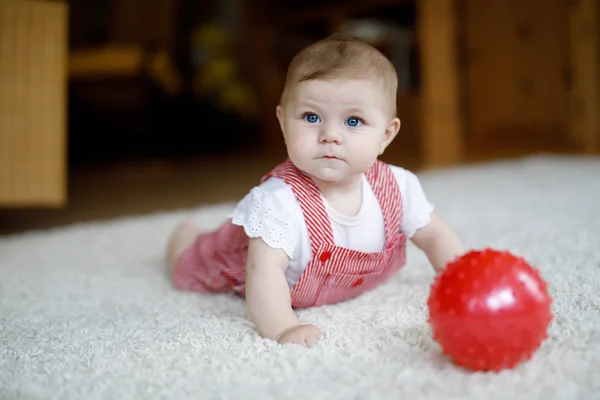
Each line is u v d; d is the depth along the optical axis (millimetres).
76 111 4070
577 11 3578
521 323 570
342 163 758
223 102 4789
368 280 875
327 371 606
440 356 640
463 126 3580
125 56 3305
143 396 572
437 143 3297
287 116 786
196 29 5023
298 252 806
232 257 918
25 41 1575
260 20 4961
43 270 1175
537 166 2691
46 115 1617
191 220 1202
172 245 1138
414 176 916
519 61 3678
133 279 1100
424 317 773
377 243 851
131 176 3240
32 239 1479
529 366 599
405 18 4133
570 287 868
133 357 676
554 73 3680
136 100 3984
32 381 617
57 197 1646
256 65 5004
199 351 682
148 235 1498
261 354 660
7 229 1771
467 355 589
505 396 540
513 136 3727
